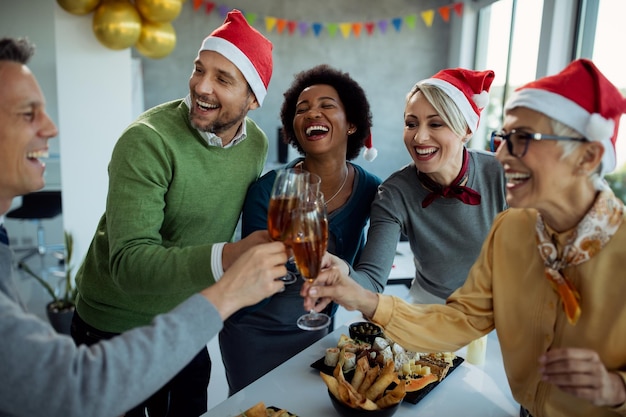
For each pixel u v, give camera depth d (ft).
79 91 11.71
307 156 6.28
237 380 6.57
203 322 2.91
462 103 5.16
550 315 3.41
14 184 3.06
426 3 18.12
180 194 5.24
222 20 17.15
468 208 5.51
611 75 10.14
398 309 3.95
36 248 17.28
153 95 17.10
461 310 4.00
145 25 11.73
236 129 5.63
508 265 3.70
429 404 4.25
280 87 17.94
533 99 3.04
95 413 2.51
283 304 6.06
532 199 3.15
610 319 3.11
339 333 5.58
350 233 6.23
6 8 16.02
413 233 5.82
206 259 4.04
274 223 3.67
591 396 2.75
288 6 17.60
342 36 17.99
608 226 3.08
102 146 12.07
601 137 2.88
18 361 2.42
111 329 5.71
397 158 19.16
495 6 15.07
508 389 4.53
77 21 11.46
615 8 9.96
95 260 5.60
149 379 2.66
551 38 11.44
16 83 2.91
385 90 18.54
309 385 4.45
